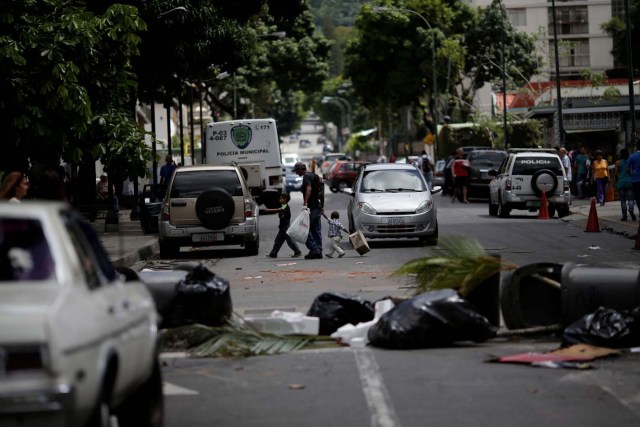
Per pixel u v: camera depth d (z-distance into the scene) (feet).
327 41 408.67
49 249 31.19
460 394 45.29
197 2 183.42
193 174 120.98
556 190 171.22
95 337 29.76
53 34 106.93
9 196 65.31
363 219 125.80
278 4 219.61
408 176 131.34
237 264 111.14
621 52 437.17
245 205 120.26
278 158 205.98
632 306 56.08
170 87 209.56
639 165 126.93
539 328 57.57
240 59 208.33
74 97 107.04
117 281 35.68
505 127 302.45
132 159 127.54
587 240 129.29
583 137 292.61
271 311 71.10
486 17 433.48
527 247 120.16
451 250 60.08
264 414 42.55
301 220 114.11
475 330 56.08
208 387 47.93
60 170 139.74
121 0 167.02
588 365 50.39
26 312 28.04
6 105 106.11
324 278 93.09
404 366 51.57
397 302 61.05
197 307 59.36
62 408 27.58
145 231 152.66
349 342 57.62
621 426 39.58
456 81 418.51
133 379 34.35
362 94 446.19
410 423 40.47
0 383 27.40
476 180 225.35
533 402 43.57
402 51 419.74
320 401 44.65
